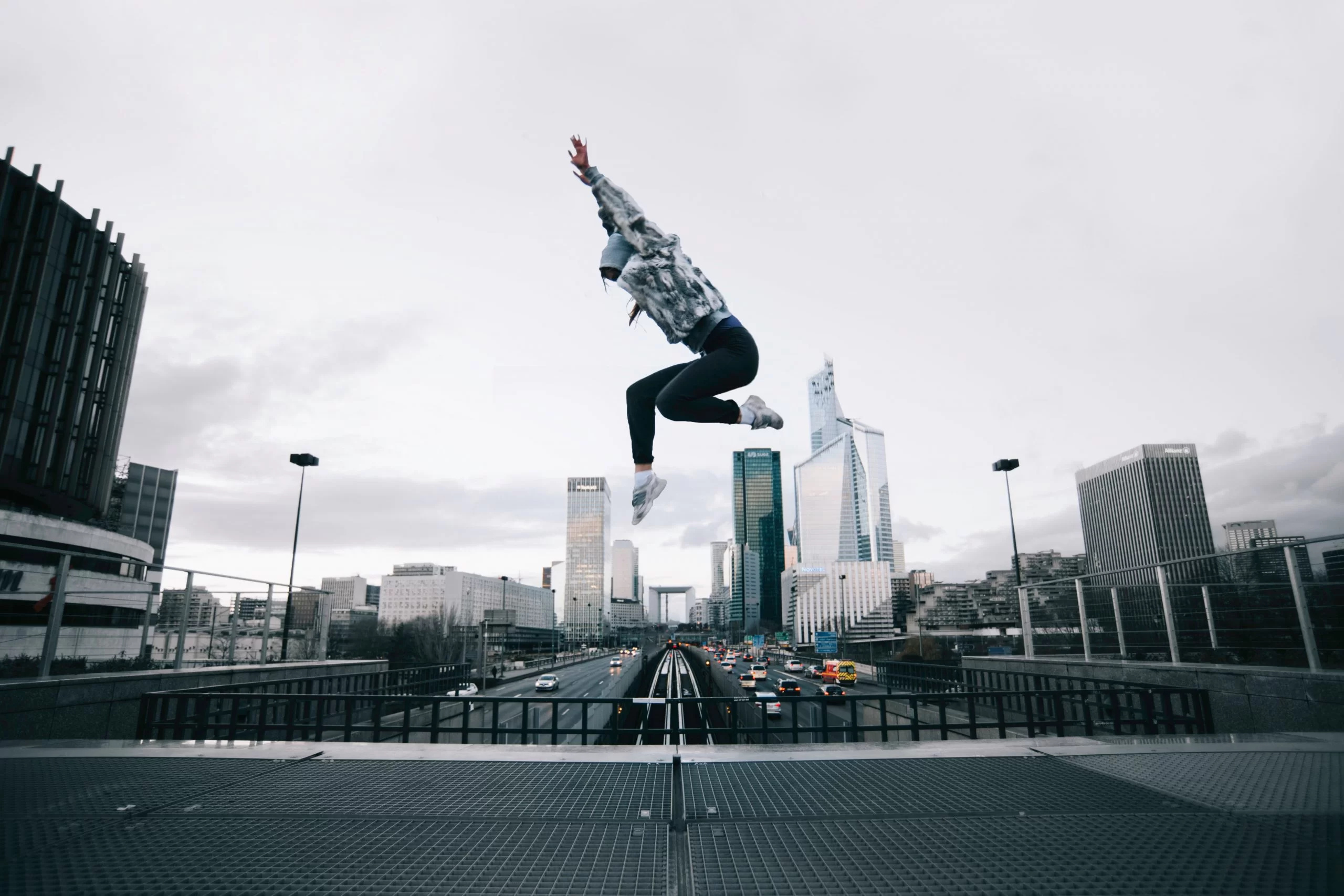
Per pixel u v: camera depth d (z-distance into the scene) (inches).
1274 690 307.7
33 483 1626.5
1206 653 393.4
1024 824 106.0
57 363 1696.6
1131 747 172.1
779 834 102.1
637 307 154.0
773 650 7391.7
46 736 283.4
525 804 120.3
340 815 113.3
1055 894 76.2
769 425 153.6
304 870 86.0
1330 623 302.0
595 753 166.7
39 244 1648.6
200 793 128.1
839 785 133.8
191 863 88.2
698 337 143.3
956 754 165.0
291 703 274.1
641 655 3508.9
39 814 112.5
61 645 369.1
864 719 799.7
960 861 88.8
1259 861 85.0
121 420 1962.4
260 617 547.2
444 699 261.3
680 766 152.8
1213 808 113.0
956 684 552.7
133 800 122.3
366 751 170.1
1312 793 122.6
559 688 2498.8
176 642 411.5
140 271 2038.6
